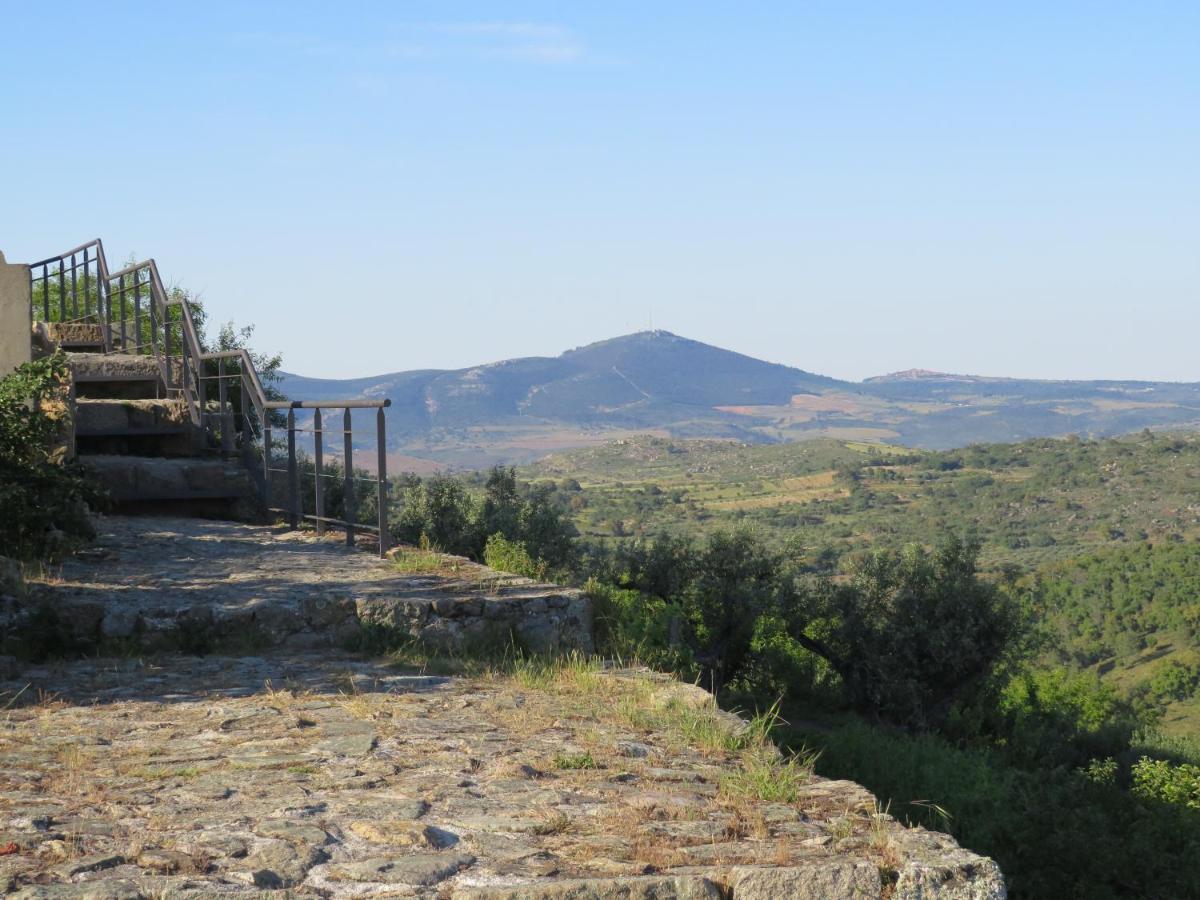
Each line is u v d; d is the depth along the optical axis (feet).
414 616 25.18
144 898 10.06
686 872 11.03
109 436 43.70
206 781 14.20
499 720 18.34
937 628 134.41
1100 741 151.23
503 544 45.11
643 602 66.13
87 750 15.80
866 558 143.84
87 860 10.98
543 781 14.57
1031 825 76.74
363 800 13.43
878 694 132.77
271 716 18.17
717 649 128.88
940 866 11.20
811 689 144.56
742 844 12.04
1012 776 89.76
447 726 17.70
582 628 26.71
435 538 94.22
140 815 12.64
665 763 15.74
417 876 10.80
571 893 10.44
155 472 40.45
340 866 11.07
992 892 11.21
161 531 36.29
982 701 145.07
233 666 22.72
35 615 23.65
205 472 41.50
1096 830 75.77
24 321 43.09
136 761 15.17
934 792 80.74
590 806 13.41
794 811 13.41
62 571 28.76
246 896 10.10
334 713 18.49
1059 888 73.15
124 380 47.37
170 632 24.44
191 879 10.49
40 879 10.46
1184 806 89.15
